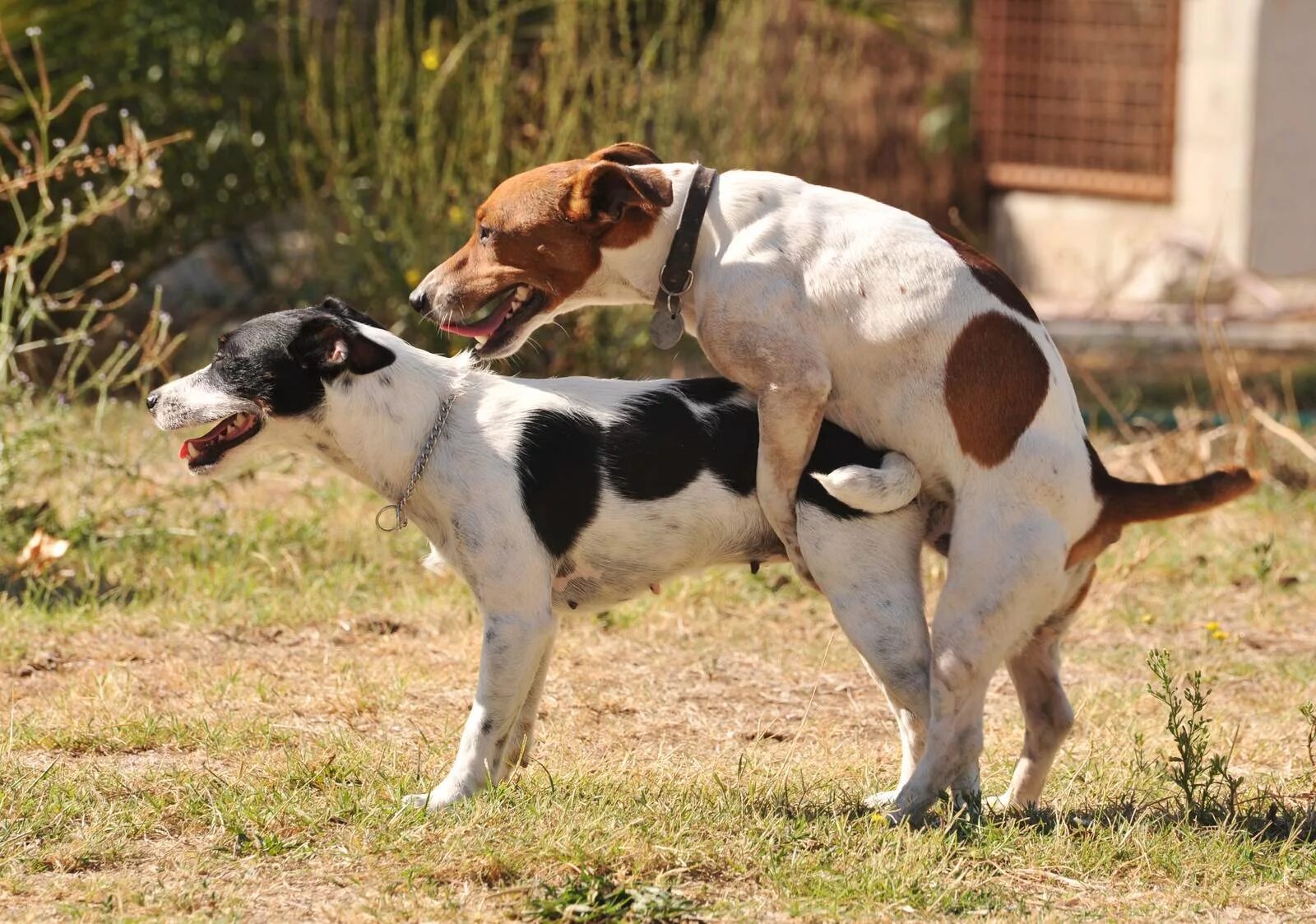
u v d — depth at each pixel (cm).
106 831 644
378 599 1047
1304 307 2186
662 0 1709
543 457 687
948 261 673
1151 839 671
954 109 2523
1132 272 2297
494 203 709
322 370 692
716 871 625
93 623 970
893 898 604
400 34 1539
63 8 1544
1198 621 1079
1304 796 751
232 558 1102
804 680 940
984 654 664
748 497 695
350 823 662
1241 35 2273
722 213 686
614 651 973
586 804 675
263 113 1711
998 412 658
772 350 668
